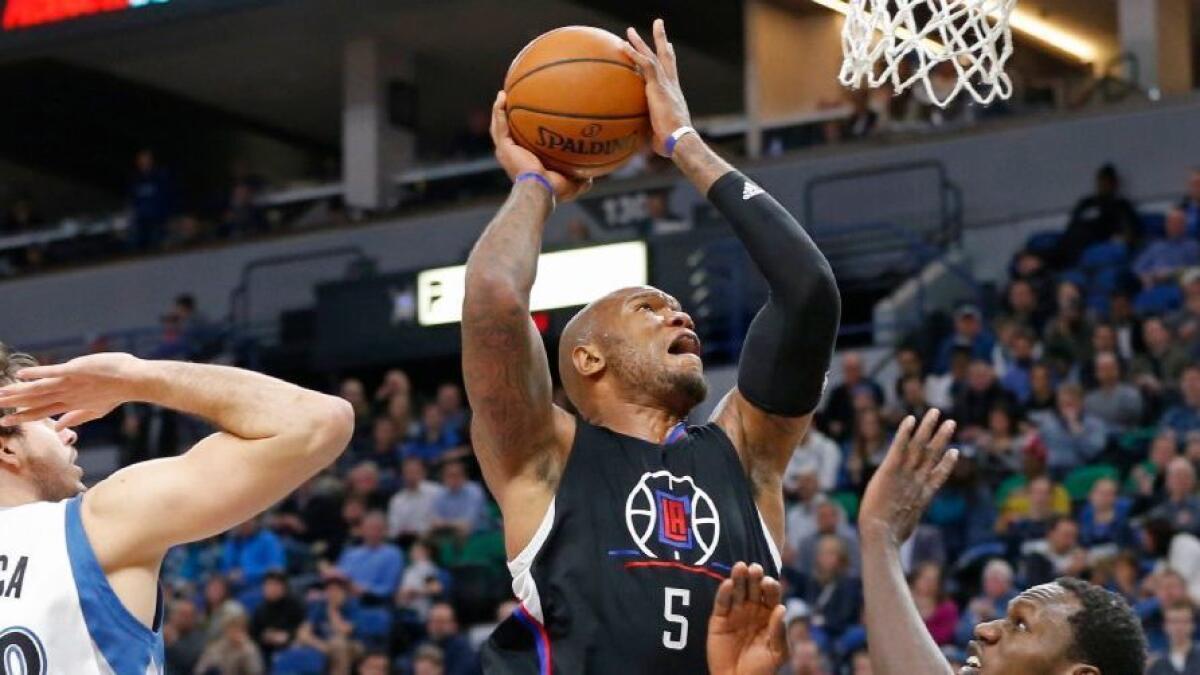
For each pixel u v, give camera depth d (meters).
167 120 21.31
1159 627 8.95
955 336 13.13
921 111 15.95
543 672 3.07
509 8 18.25
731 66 19.00
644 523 3.11
